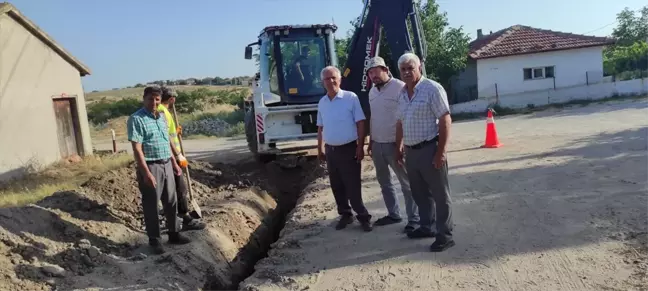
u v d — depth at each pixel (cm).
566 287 423
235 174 1136
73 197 719
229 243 698
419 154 521
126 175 884
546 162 948
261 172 1197
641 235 521
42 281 489
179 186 677
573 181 771
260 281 497
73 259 539
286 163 1252
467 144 1362
